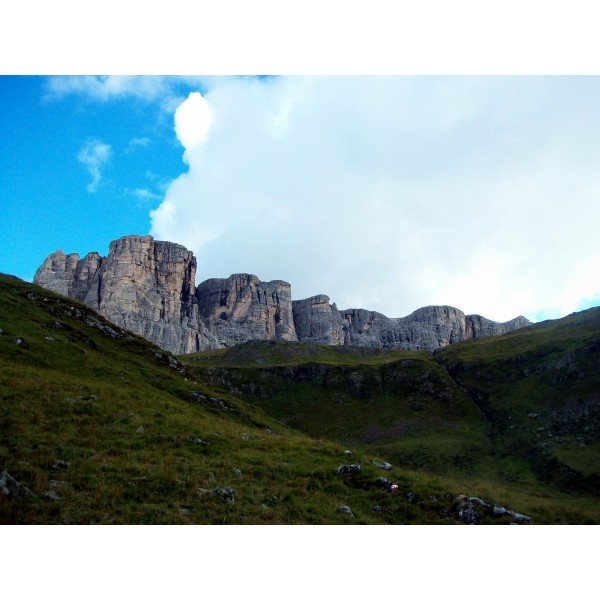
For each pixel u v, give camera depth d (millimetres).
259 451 30922
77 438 24516
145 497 19531
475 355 168375
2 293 53500
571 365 124312
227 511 19953
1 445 21141
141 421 30375
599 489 74188
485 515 25672
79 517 16375
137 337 62938
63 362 41094
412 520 24922
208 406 48219
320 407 147375
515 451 101875
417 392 149625
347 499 25828
